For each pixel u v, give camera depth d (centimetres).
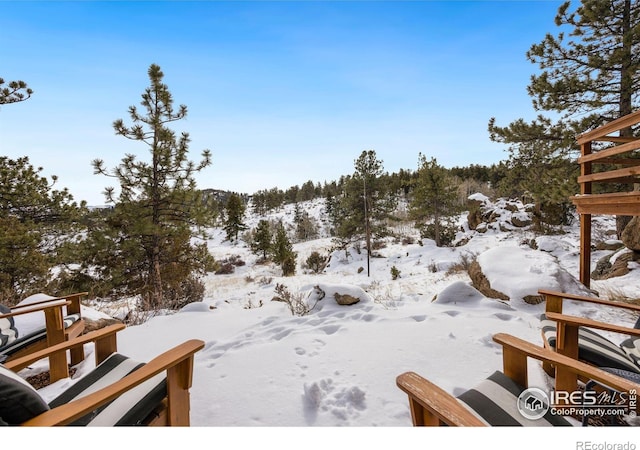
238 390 227
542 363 235
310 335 326
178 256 901
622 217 841
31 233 830
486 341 291
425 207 1772
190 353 156
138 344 343
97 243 760
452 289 437
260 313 452
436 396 121
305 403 209
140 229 764
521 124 916
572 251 895
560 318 193
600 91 815
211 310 501
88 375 176
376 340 303
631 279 519
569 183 843
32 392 113
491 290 460
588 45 827
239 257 2648
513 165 1377
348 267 1694
